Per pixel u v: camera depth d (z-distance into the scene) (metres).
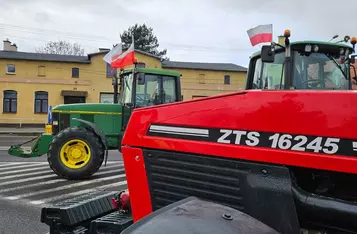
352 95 1.77
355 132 1.75
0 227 4.91
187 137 2.25
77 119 8.34
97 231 2.78
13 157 12.32
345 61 6.23
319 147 1.83
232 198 2.08
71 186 7.52
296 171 1.97
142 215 2.42
